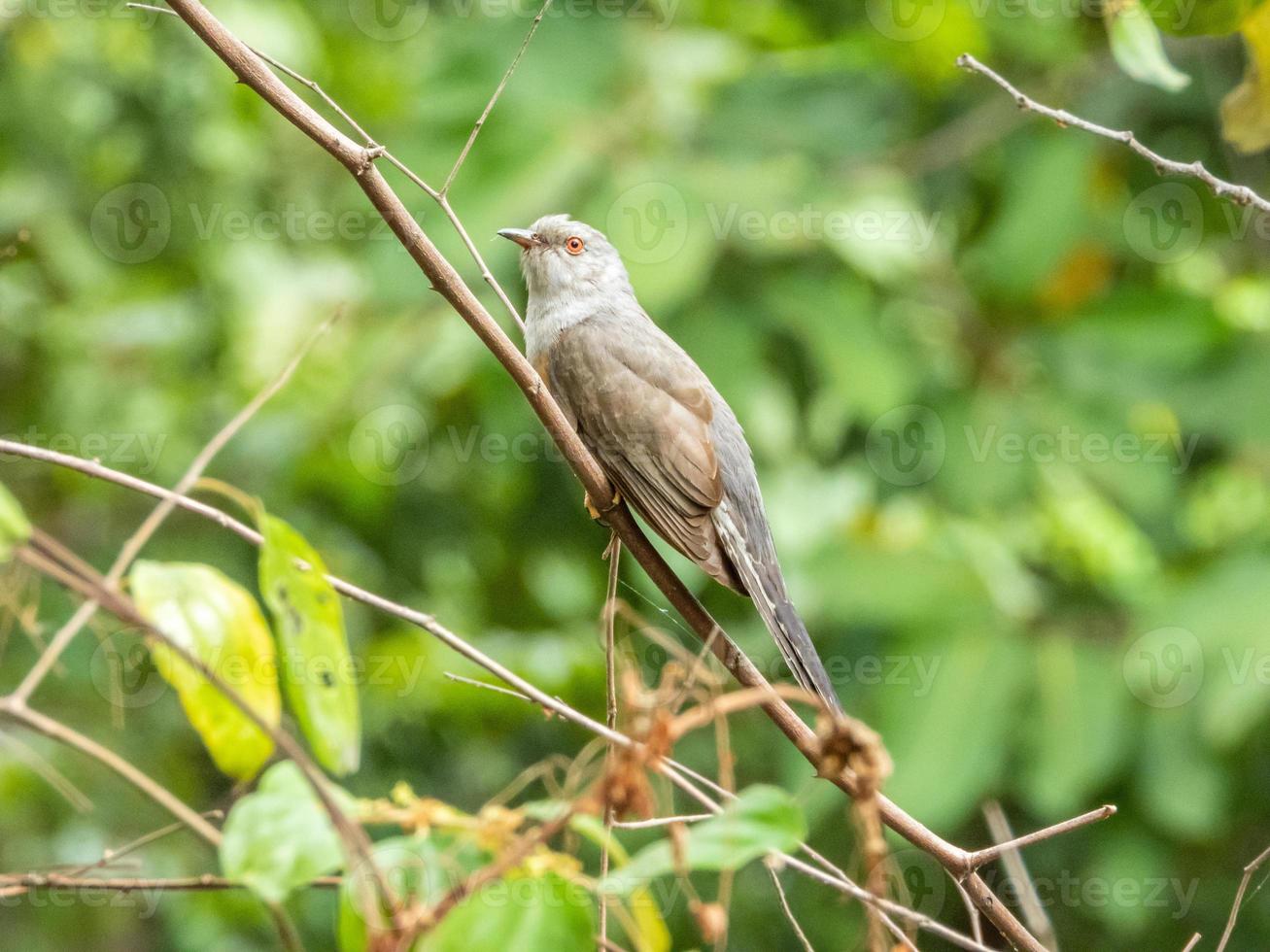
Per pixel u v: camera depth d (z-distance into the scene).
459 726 12.52
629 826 5.01
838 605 10.62
